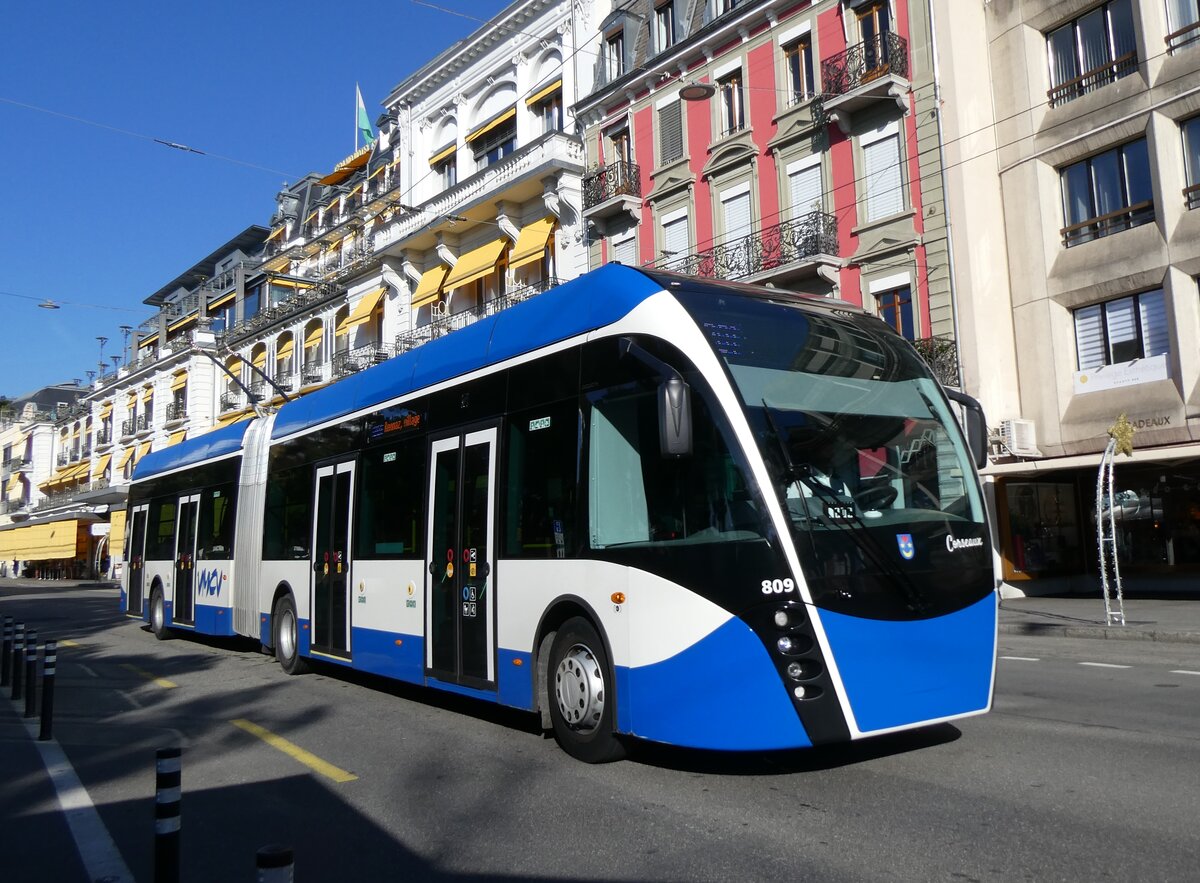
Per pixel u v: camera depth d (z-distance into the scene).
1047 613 18.27
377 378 10.53
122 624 23.06
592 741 6.69
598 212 29.41
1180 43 18.95
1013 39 21.84
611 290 7.01
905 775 6.10
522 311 8.14
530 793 6.12
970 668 6.15
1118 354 20.02
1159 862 4.44
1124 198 20.00
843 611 5.69
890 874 4.44
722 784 6.08
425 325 36.66
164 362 60.09
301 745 8.06
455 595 8.41
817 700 5.55
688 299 6.52
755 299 6.84
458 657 8.30
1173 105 18.94
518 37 33.78
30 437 83.56
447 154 36.81
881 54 22.94
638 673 6.24
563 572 7.02
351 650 10.38
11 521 85.50
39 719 9.81
